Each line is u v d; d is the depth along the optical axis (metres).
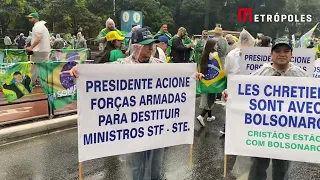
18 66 6.40
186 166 4.91
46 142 5.81
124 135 3.23
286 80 3.12
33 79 6.66
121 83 3.14
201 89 6.89
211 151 5.61
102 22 41.34
